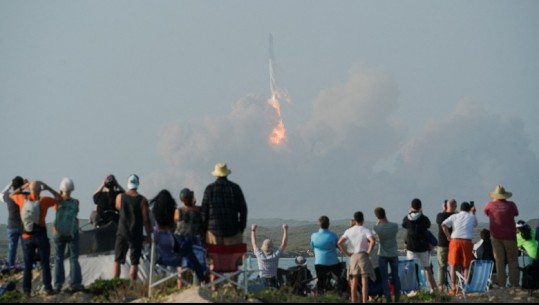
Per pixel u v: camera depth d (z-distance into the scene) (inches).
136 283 2060.8
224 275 1969.7
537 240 2415.1
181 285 2058.3
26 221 2041.1
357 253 2129.7
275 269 2413.9
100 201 2352.4
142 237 2108.8
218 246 1956.2
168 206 2036.2
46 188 2076.8
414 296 2278.5
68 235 2070.6
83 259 2293.3
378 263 2258.9
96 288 2062.0
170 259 1978.3
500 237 2492.6
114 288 2050.9
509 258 2501.2
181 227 2073.1
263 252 2422.5
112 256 2293.3
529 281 2391.7
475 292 2342.5
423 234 2417.6
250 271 2020.2
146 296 1988.2
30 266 2048.5
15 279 2373.3
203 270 1959.9
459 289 2458.2
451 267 2396.7
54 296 2015.3
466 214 2410.2
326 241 2272.4
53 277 2192.4
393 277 2201.0
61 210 2070.6
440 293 2325.3
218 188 1977.1
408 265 2402.8
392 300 2188.7
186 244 1951.3
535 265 2407.7
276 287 2393.0
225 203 1967.3
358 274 2122.3
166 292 1978.3
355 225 2191.2
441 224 2422.5
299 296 2091.5
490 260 2484.0
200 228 2034.9
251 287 2201.0
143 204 2110.0
